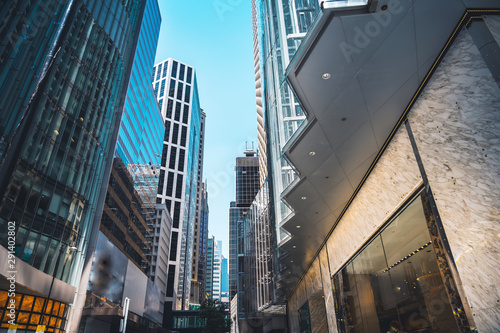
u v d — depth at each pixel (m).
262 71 33.41
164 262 92.75
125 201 50.84
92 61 36.34
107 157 42.66
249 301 57.03
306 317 32.41
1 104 22.28
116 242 45.03
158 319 77.56
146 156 69.44
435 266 8.88
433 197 8.84
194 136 183.50
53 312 26.86
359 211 15.62
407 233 10.65
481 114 7.36
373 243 14.08
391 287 12.23
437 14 7.49
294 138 12.26
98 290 35.66
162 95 161.25
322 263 24.55
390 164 11.74
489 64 7.19
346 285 18.67
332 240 21.47
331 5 7.40
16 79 23.83
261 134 52.84
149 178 72.12
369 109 10.45
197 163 195.00
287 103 24.14
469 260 7.45
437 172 8.72
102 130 37.66
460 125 7.94
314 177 14.60
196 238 188.00
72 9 32.88
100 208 37.56
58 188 28.42
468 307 7.43
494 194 6.93
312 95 10.03
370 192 13.95
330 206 17.50
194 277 174.38
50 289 23.41
